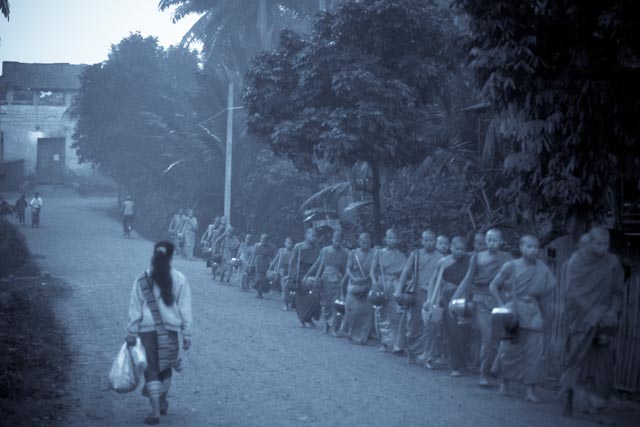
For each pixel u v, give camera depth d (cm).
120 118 4681
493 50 1078
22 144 6694
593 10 1051
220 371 965
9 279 2006
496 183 1766
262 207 3372
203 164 3650
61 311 1512
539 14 1105
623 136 1059
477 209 1792
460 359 980
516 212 1402
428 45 1717
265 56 1831
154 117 4328
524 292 824
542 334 824
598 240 736
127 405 775
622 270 748
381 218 1975
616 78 1059
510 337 812
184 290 723
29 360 965
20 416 699
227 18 4356
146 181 4619
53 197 6038
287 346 1190
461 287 931
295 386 882
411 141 1734
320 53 1683
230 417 729
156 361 703
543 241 1302
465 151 1925
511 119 1162
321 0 3581
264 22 4147
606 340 743
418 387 892
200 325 1398
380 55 1708
